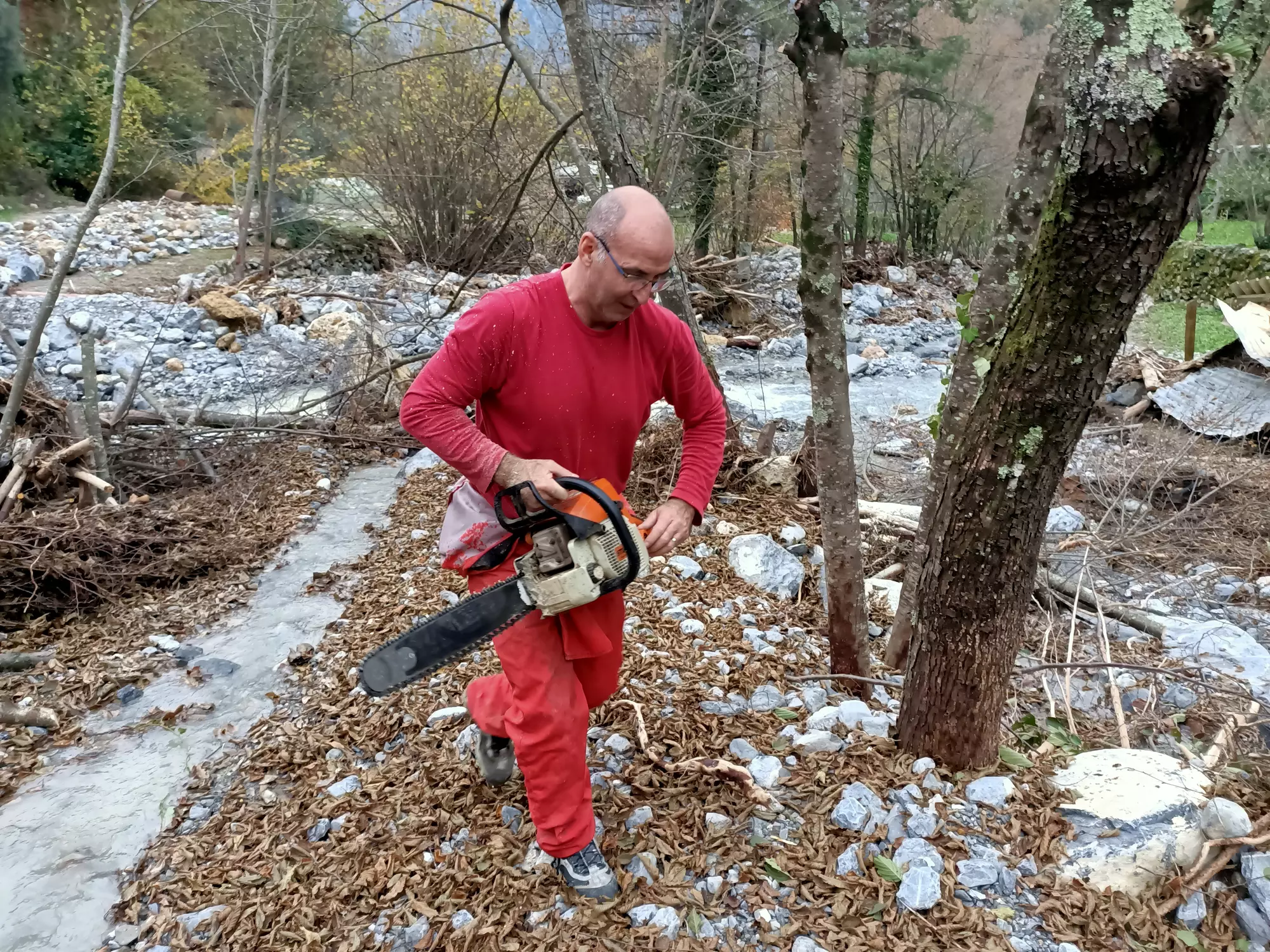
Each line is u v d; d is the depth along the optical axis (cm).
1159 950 191
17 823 257
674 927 199
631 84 1047
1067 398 191
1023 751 260
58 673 343
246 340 941
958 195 1570
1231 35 150
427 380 184
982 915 198
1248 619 404
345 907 214
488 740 240
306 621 381
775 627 356
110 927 218
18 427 541
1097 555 471
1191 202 165
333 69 1246
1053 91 245
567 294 184
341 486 568
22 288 1031
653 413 530
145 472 559
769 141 1371
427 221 1271
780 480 521
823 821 228
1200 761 259
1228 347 753
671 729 275
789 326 1206
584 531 182
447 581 404
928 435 707
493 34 1217
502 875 218
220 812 259
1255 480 568
